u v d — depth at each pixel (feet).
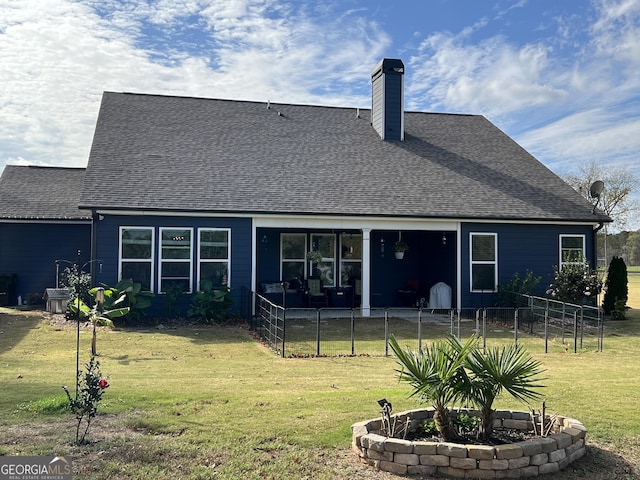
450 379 18.04
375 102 71.87
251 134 65.41
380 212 55.11
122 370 30.86
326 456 17.66
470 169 65.77
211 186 54.65
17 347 37.76
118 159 55.72
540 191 63.36
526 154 71.72
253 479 15.85
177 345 39.93
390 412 18.98
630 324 55.42
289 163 60.90
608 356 38.40
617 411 22.79
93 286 50.01
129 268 51.13
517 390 18.34
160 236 51.85
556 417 19.69
